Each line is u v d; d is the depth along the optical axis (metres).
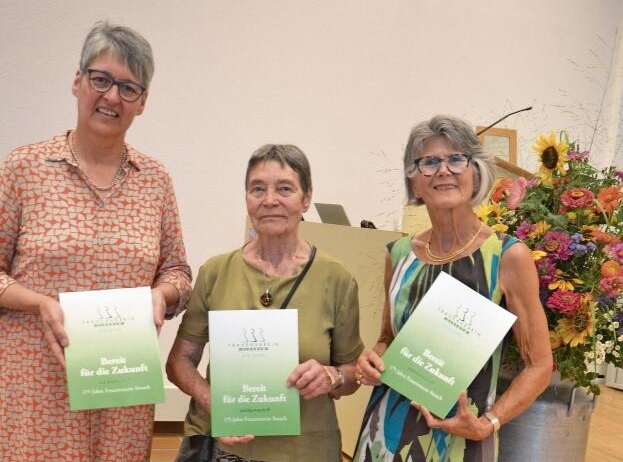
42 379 1.49
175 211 1.72
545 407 1.79
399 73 4.25
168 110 3.78
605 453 3.34
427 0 4.28
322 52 4.06
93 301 1.45
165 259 1.73
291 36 3.98
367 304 2.80
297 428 1.47
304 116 4.05
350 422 2.99
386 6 4.18
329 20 4.06
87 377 1.43
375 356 1.49
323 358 1.56
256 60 3.92
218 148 3.88
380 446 1.52
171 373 1.65
